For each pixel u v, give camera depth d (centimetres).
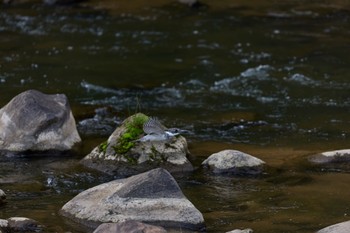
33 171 2039
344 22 3625
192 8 3853
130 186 1708
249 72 2983
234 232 1592
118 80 2895
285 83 2861
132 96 2730
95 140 2270
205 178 1975
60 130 2175
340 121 2481
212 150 2188
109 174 1997
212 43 3338
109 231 1520
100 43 3338
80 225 1667
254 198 1850
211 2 3944
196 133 2358
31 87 2783
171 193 1697
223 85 2855
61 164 2086
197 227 1650
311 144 2266
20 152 2130
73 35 3444
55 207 1784
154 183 1706
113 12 3794
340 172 2019
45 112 2170
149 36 3434
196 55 3191
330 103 2658
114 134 2070
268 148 2225
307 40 3366
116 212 1669
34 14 3753
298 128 2417
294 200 1834
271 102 2673
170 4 3909
